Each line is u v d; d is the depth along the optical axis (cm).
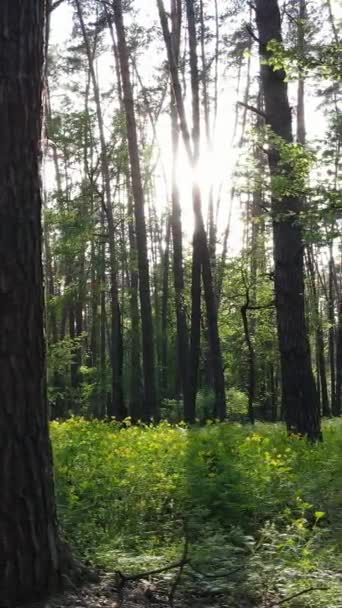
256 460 823
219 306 3425
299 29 1149
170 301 4138
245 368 3847
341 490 759
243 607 478
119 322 2728
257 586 505
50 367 2578
